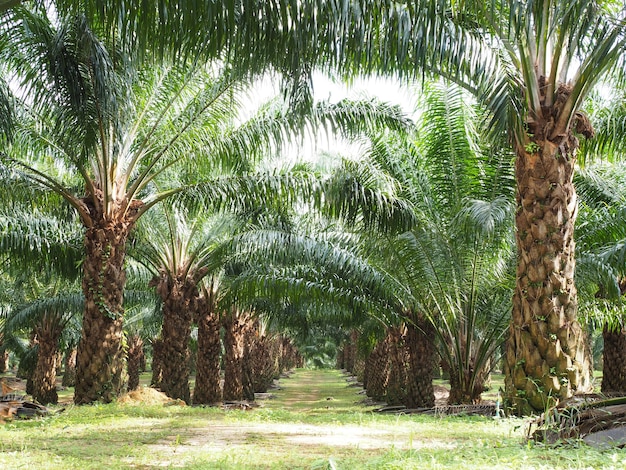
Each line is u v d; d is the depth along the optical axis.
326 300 15.16
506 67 7.87
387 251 12.99
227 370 24.80
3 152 11.41
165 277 17.09
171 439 6.46
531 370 8.19
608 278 11.72
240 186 12.32
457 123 12.09
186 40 6.09
